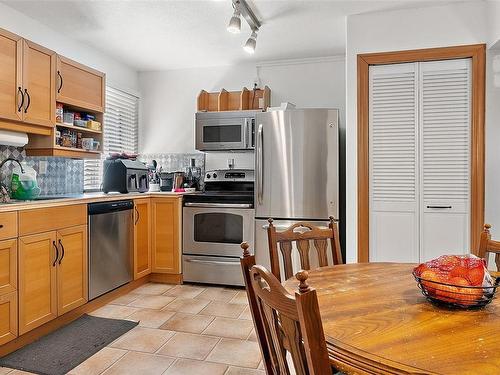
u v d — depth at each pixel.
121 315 2.81
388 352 0.81
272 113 3.41
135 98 4.45
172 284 3.67
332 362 0.83
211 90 4.29
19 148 2.93
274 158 3.40
